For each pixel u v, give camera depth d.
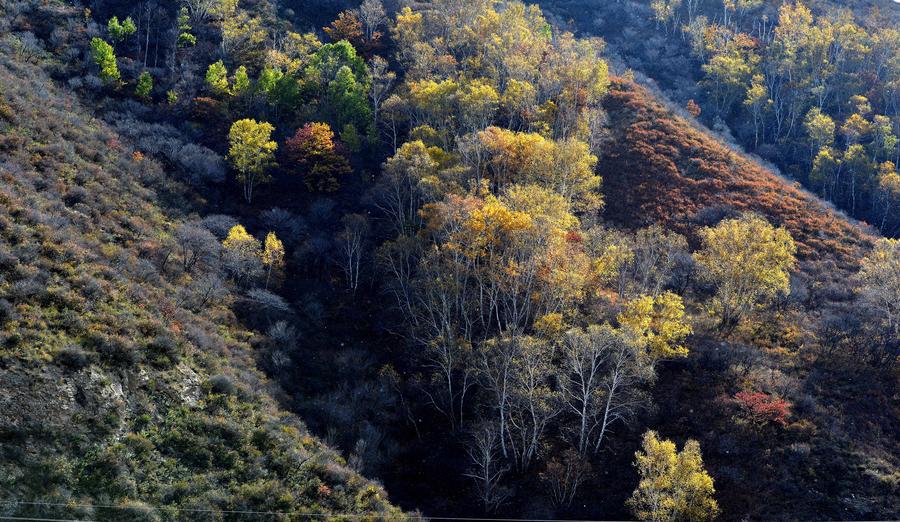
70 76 72.25
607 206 68.81
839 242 65.44
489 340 47.84
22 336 37.00
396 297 56.22
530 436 44.75
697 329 52.66
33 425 33.81
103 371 38.22
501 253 53.81
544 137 71.25
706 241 56.94
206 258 54.19
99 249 47.72
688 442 37.31
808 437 43.72
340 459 41.47
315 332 52.72
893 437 44.31
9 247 42.41
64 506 31.77
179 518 33.94
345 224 61.78
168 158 65.06
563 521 40.31
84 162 56.66
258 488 36.97
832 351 50.88
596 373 47.62
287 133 74.31
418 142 63.62
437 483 43.28
